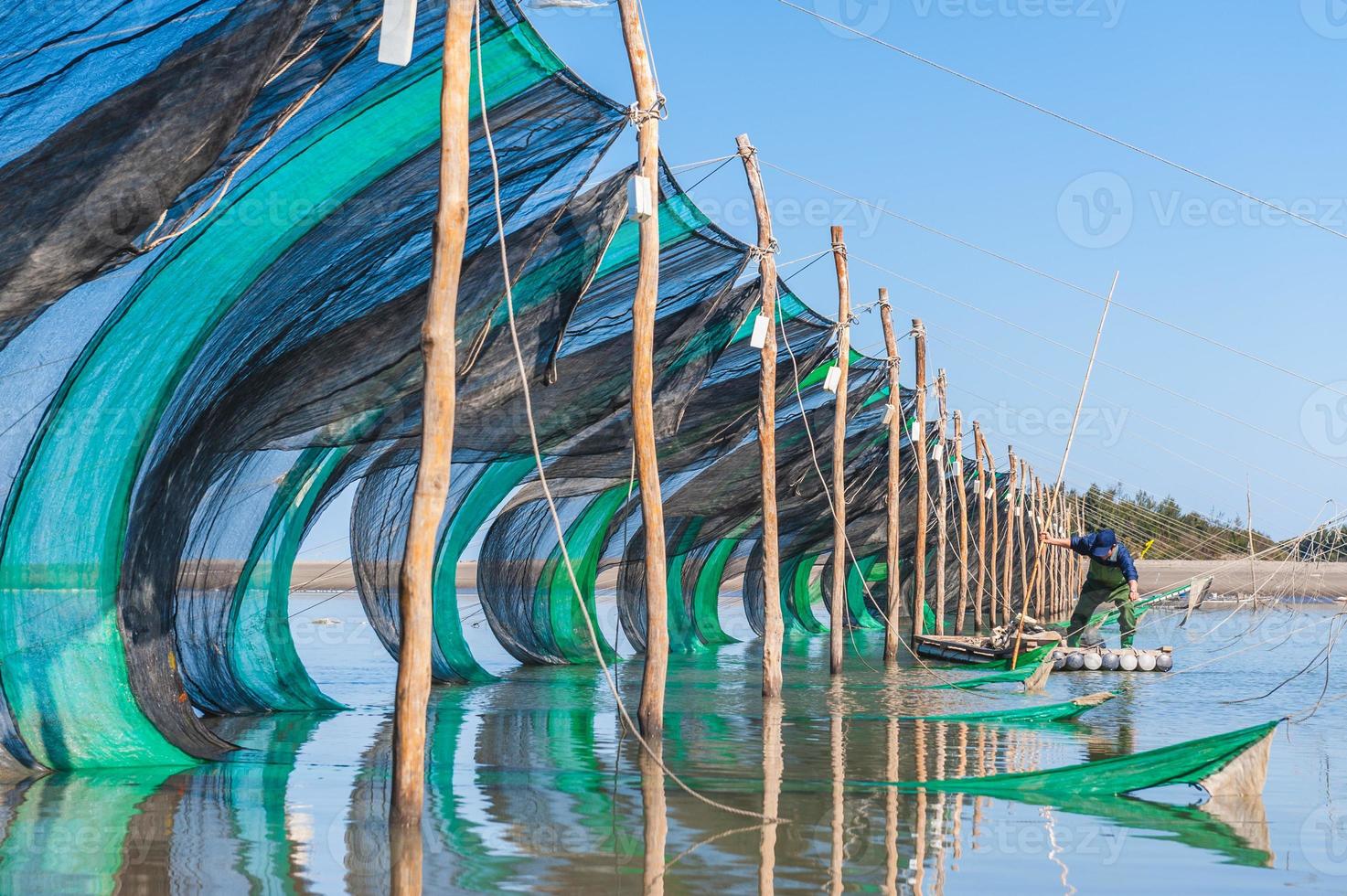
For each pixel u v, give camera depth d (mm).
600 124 10141
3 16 6098
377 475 15711
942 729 12195
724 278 13797
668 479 20641
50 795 8000
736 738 11398
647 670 11188
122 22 6367
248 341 9844
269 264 9133
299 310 9953
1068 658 19438
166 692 10180
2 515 8844
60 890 5668
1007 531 33094
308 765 9453
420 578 7145
